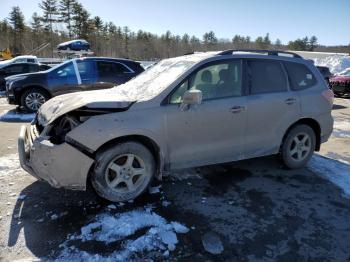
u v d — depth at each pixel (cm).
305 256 295
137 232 323
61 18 6156
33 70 1711
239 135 431
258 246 307
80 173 348
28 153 367
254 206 381
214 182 444
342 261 289
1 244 301
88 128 343
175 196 400
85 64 942
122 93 418
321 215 365
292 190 426
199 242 310
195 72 401
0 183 429
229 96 421
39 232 321
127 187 377
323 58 3459
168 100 382
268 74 455
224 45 8281
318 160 550
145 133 365
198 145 405
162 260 285
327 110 503
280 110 456
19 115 911
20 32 6675
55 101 421
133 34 7788
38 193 402
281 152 484
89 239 311
